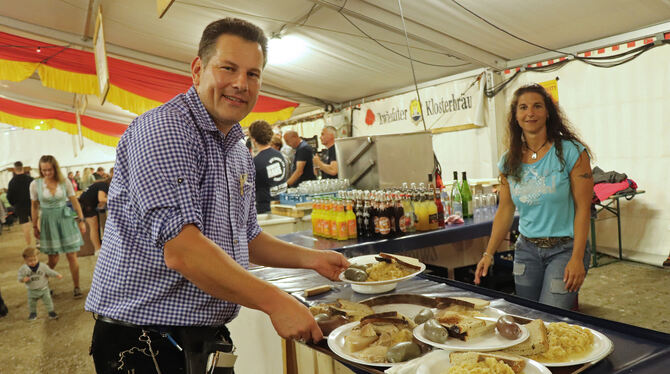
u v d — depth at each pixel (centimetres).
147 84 739
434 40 485
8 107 1168
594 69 460
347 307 131
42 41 701
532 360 89
